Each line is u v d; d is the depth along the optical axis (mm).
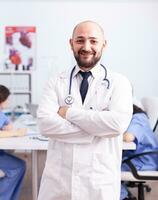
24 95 4711
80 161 1387
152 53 4785
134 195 2861
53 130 1409
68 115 1390
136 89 4805
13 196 2473
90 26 1389
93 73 1468
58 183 1421
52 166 1443
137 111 2504
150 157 2395
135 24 4738
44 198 1470
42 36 4738
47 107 1464
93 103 1436
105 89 1448
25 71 4602
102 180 1387
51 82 1528
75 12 4707
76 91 1463
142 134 2324
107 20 4727
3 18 4715
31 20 4715
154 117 2756
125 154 2316
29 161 4031
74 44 1410
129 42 4770
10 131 2381
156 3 4688
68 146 1411
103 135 1376
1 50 4766
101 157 1394
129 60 4797
